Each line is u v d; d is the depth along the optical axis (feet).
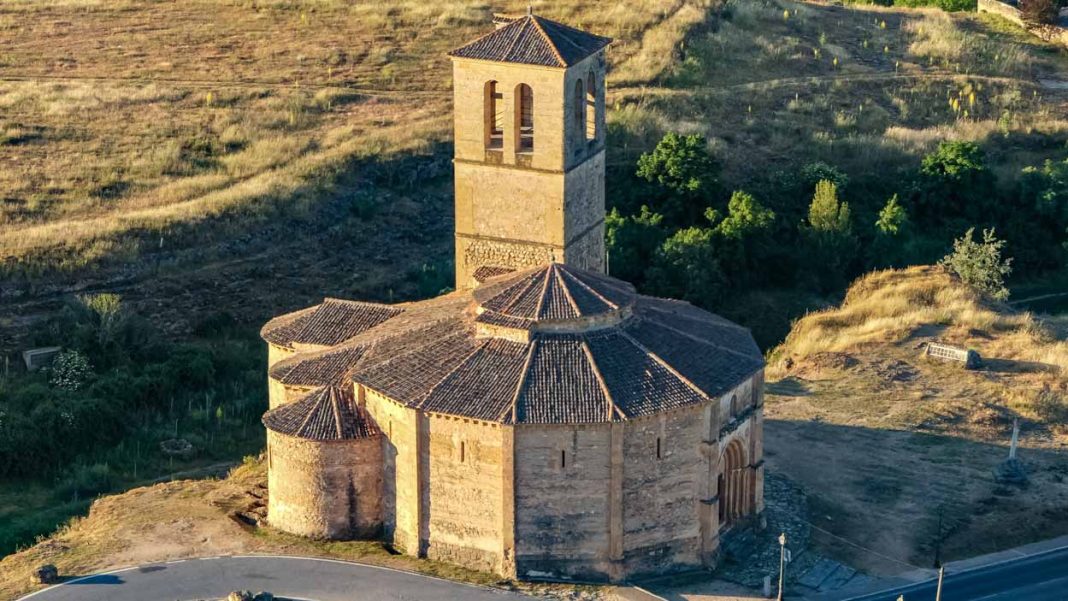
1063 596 578.25
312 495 595.47
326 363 615.57
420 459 574.97
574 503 562.66
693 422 567.59
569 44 649.20
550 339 581.12
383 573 573.33
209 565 582.76
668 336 596.29
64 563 589.32
